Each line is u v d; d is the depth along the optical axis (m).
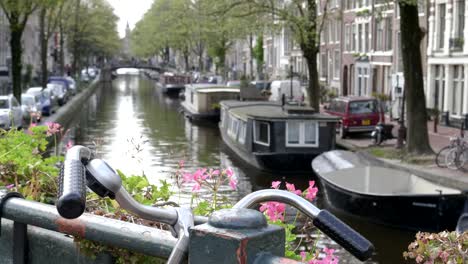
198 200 4.11
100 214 2.96
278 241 1.95
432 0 33.69
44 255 2.84
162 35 81.00
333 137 23.92
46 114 36.84
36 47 73.69
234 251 1.86
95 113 48.56
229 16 27.20
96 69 117.38
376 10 23.08
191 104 45.78
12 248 2.98
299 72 58.44
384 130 25.77
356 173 17.12
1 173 3.93
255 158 23.61
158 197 3.71
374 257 13.73
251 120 24.72
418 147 21.70
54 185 3.96
